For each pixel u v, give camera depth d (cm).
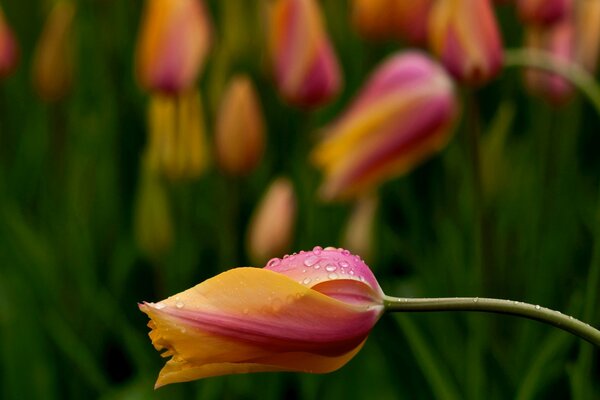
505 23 165
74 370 125
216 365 62
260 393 119
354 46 156
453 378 106
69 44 137
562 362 105
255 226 111
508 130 149
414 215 131
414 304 64
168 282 133
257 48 150
